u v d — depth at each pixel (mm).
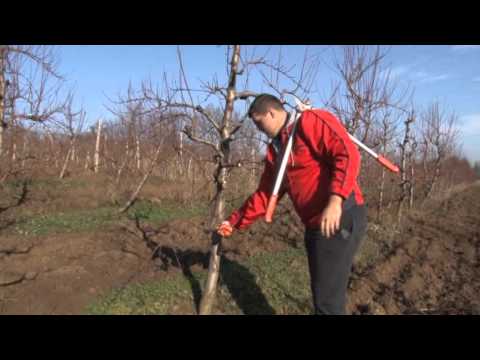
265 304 4301
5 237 6461
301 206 2934
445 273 6305
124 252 5656
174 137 5176
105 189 11445
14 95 5785
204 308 3875
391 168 2938
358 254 6691
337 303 2914
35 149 11758
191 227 7770
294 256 6016
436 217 10766
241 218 3457
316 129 2754
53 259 5340
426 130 12133
